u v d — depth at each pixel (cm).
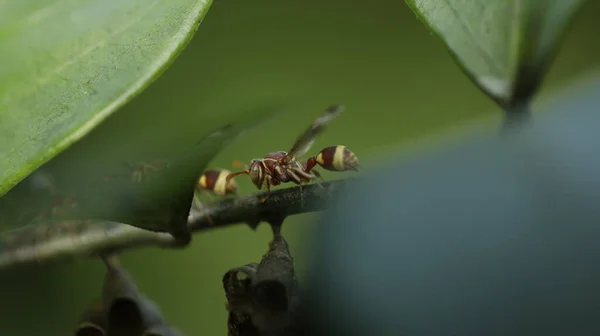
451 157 8
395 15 17
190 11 10
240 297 10
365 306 8
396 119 17
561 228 7
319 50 17
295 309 9
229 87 17
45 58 10
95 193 11
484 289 7
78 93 10
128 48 10
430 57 17
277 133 17
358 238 8
